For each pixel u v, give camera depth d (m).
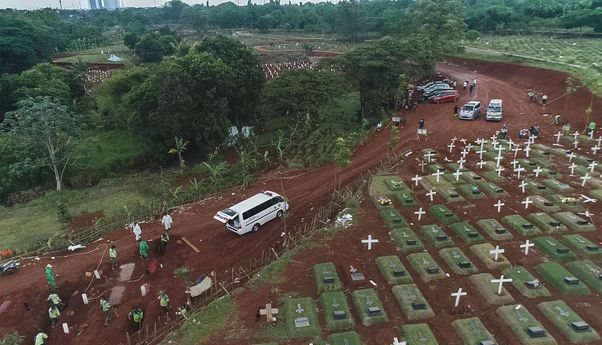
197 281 21.33
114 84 52.72
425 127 43.16
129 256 25.05
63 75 63.34
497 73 67.06
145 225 28.75
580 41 81.69
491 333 16.75
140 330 18.98
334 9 137.25
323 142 43.59
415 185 29.55
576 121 41.72
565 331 16.47
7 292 22.53
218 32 145.25
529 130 38.97
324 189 32.16
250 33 139.50
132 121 46.91
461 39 78.12
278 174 36.41
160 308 20.55
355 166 35.53
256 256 24.33
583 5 96.62
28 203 36.78
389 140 40.00
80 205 35.41
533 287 18.83
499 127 41.47
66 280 23.20
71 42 110.06
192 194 33.16
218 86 45.75
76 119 44.72
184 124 44.97
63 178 41.78
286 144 44.56
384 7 126.69
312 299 19.14
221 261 24.06
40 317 20.61
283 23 140.62
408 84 51.34
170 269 23.59
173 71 43.44
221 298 19.73
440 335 16.81
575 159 32.03
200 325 18.16
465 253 21.91
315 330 17.30
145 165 47.56
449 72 71.94
